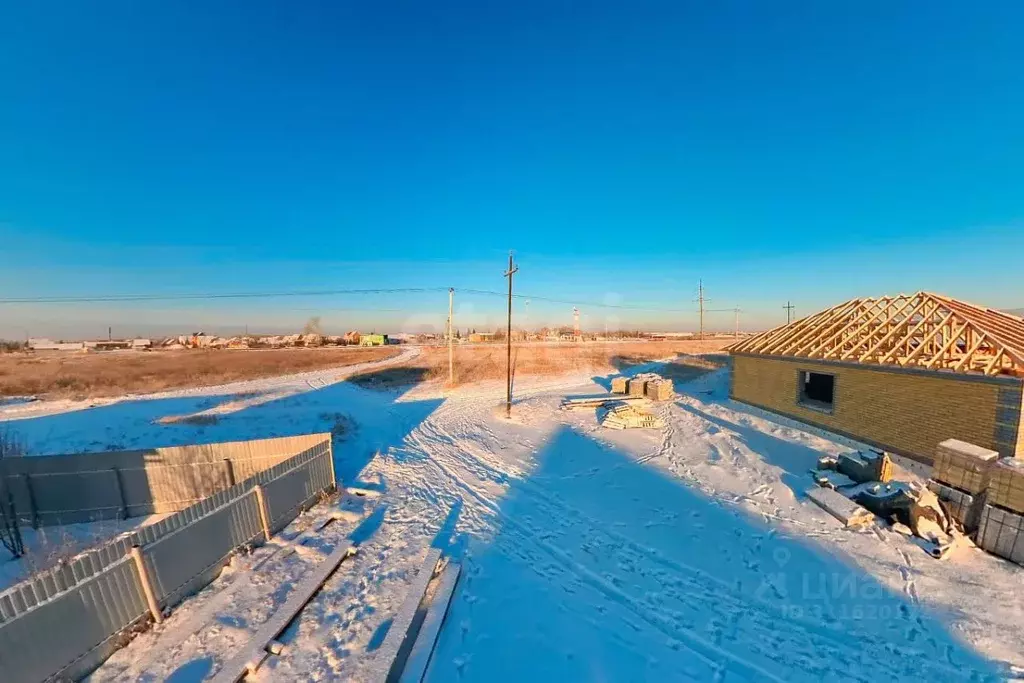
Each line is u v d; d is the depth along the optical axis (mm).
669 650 6441
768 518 10109
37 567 8867
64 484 11500
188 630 6789
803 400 17875
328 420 21109
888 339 15148
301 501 10859
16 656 5266
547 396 26422
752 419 18734
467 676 5930
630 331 123375
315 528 10070
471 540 9578
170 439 18172
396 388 30234
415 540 9547
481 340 96438
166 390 29422
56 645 5680
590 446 16109
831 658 6273
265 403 25297
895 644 6480
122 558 6633
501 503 11523
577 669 6066
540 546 9344
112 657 6277
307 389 29797
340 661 6066
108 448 17141
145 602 6906
